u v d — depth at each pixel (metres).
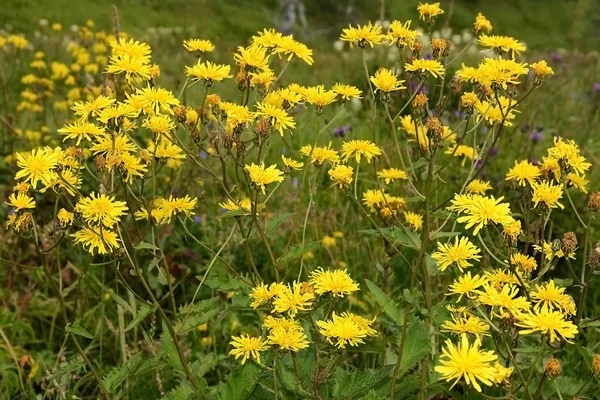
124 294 1.27
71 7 5.59
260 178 1.01
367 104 1.77
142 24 5.76
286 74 3.06
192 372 1.07
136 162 1.04
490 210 0.97
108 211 0.99
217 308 1.04
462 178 1.37
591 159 1.63
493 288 0.95
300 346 0.96
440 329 1.02
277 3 7.45
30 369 1.20
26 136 1.56
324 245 1.29
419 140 1.08
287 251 1.05
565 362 1.12
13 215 1.01
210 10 6.59
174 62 3.38
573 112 2.06
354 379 0.99
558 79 2.46
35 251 1.30
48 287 1.29
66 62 3.00
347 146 1.07
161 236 1.34
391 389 0.98
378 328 1.09
